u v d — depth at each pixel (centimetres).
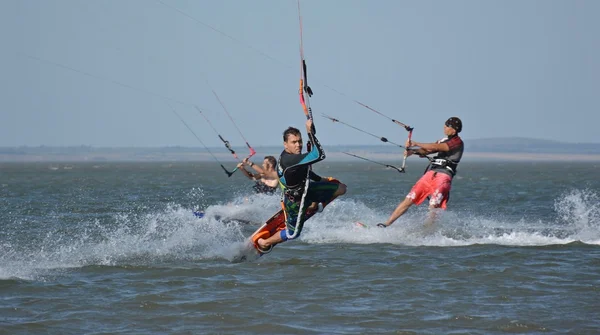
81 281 3534
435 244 4700
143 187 12912
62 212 7094
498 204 8338
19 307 3048
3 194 10231
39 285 3438
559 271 3772
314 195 3784
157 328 2775
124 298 3203
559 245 4628
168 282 3519
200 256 4234
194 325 2814
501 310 2997
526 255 4253
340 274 3712
